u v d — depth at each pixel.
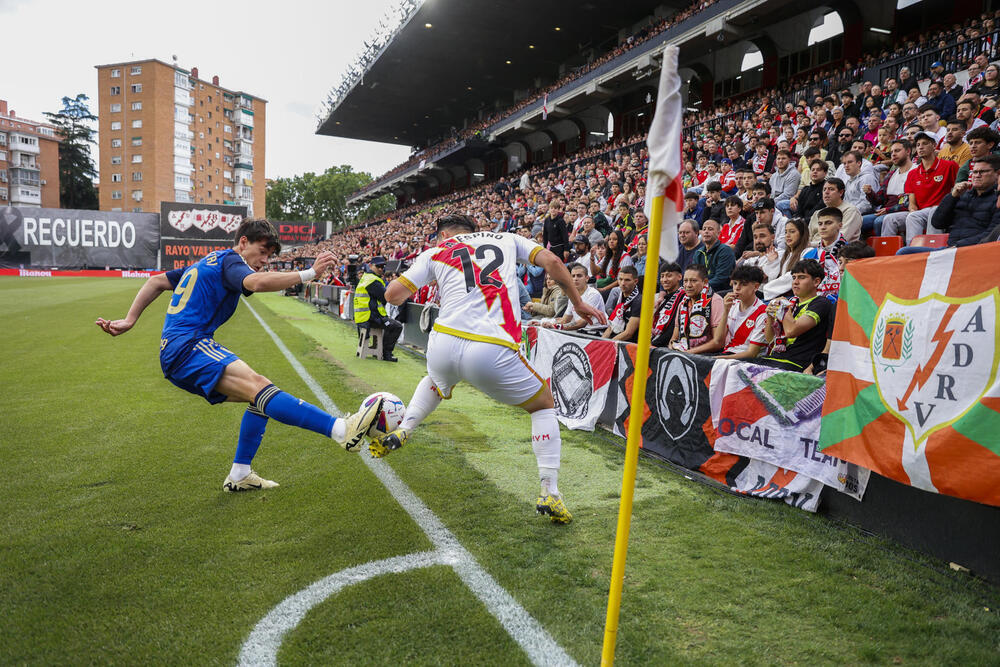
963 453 2.44
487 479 3.68
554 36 30.78
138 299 3.23
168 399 5.58
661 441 4.25
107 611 2.16
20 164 79.38
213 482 3.49
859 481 2.97
